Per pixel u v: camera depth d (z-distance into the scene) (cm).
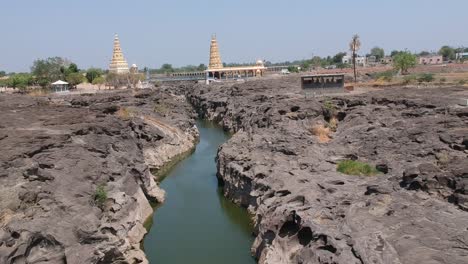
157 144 8062
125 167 5388
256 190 4988
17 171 3769
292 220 3716
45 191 3694
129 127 7269
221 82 18312
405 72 14812
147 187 5828
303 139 6094
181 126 9969
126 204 4453
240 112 10756
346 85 11012
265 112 8075
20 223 3191
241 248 4391
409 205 3406
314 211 3559
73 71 17550
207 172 7412
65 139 4906
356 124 6569
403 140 5172
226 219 5225
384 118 6388
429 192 3603
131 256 3984
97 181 4462
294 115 7175
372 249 2834
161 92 14288
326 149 5569
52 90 15162
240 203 5522
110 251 3619
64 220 3500
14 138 4638
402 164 4500
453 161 3984
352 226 3206
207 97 15312
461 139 4619
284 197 4153
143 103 10888
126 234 4125
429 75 11550
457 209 3284
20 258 3034
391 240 2925
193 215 5391
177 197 6125
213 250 4356
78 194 3950
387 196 3644
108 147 5622
